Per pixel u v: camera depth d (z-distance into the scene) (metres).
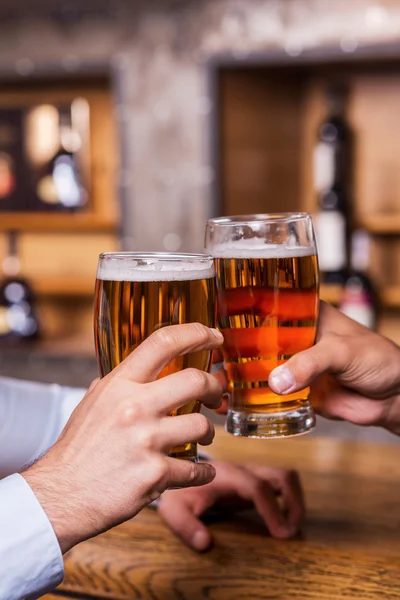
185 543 0.95
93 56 2.18
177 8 2.09
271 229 0.84
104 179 2.40
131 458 0.75
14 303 2.34
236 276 0.84
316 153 2.12
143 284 0.78
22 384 1.19
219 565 0.91
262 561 0.91
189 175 2.13
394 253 2.25
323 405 1.01
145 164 2.17
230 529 0.98
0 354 2.27
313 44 2.00
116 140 2.19
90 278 2.40
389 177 2.21
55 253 2.50
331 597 0.85
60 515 0.75
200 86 2.09
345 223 2.11
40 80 2.30
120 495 0.75
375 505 1.02
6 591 0.75
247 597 0.86
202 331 0.78
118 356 0.80
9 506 0.75
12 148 2.38
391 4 1.94
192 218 2.14
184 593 0.87
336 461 1.16
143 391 0.75
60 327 2.54
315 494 1.06
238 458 1.18
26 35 2.22
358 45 1.96
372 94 2.21
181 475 0.77
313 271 0.86
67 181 2.36
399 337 2.24
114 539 0.97
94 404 0.77
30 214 2.38
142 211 2.18
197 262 0.80
